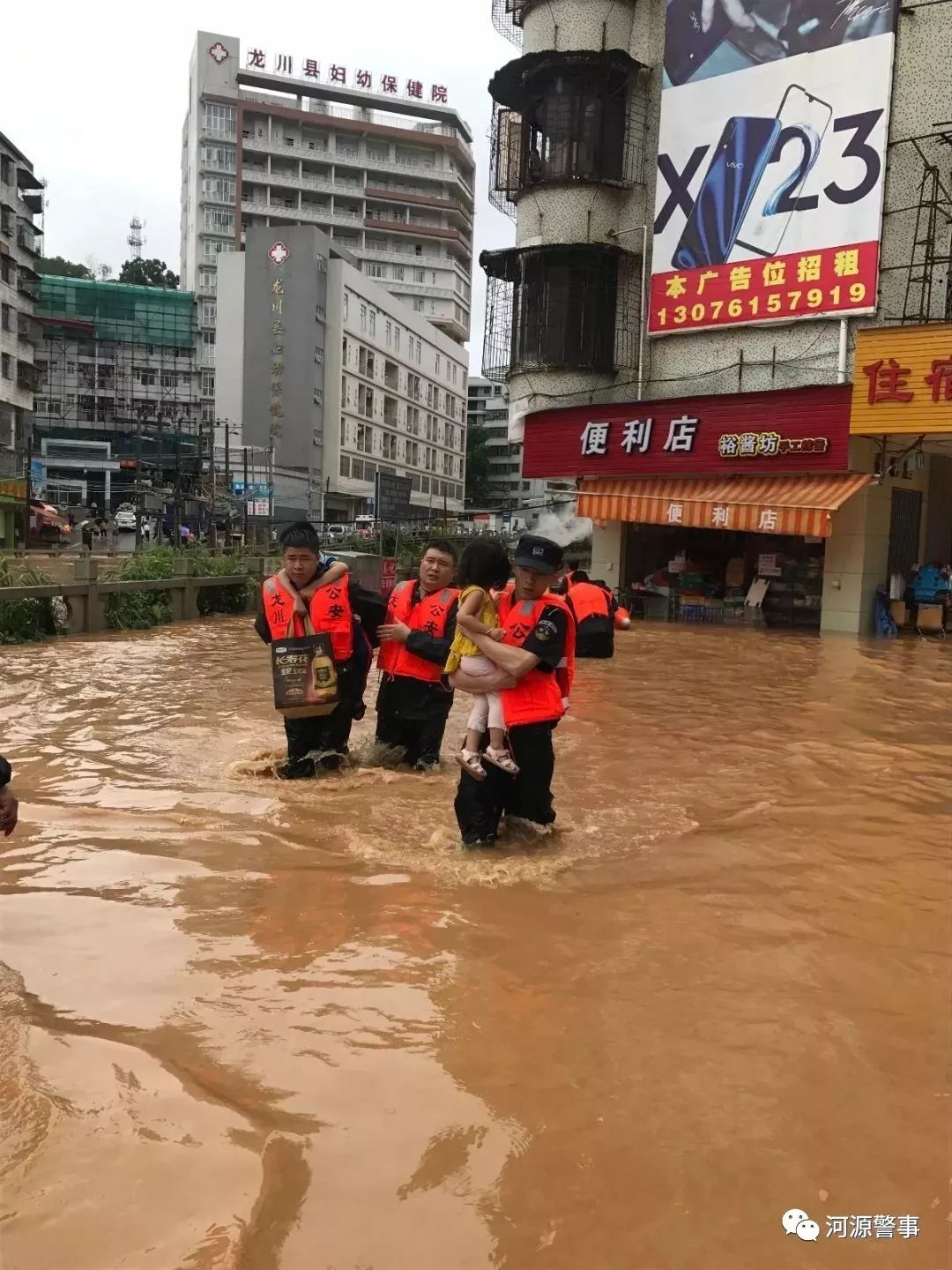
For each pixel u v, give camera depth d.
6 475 37.28
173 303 71.88
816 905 3.91
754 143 17.97
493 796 4.57
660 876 4.23
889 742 7.26
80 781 5.52
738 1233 2.04
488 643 4.39
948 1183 2.21
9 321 48.12
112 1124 2.31
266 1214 2.03
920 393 15.20
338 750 5.96
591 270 20.50
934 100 16.30
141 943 3.36
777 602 19.27
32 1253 1.90
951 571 17.97
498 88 21.44
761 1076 2.63
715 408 17.69
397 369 69.00
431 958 3.31
